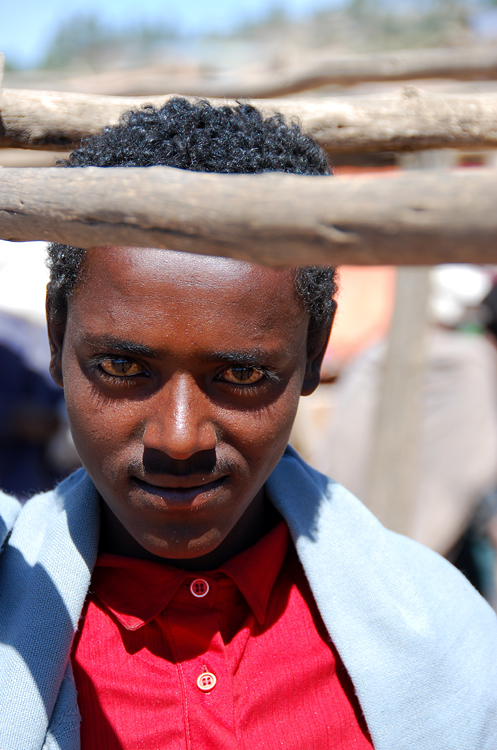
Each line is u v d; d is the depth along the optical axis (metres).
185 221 0.47
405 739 0.91
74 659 0.88
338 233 0.43
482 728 0.95
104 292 0.74
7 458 2.78
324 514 1.02
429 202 0.41
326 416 4.55
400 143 1.11
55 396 2.95
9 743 0.78
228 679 0.88
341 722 0.93
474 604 1.06
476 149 1.15
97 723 0.85
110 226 0.50
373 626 0.95
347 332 5.13
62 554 0.89
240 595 0.94
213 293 0.71
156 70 5.26
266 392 0.78
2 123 1.01
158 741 0.85
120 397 0.77
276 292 0.74
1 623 0.87
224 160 0.81
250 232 0.45
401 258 0.43
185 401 0.73
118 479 0.78
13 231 0.56
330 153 1.15
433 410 3.12
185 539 0.79
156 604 0.90
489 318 3.47
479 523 3.34
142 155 0.81
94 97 1.04
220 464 0.77
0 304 3.20
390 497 2.78
